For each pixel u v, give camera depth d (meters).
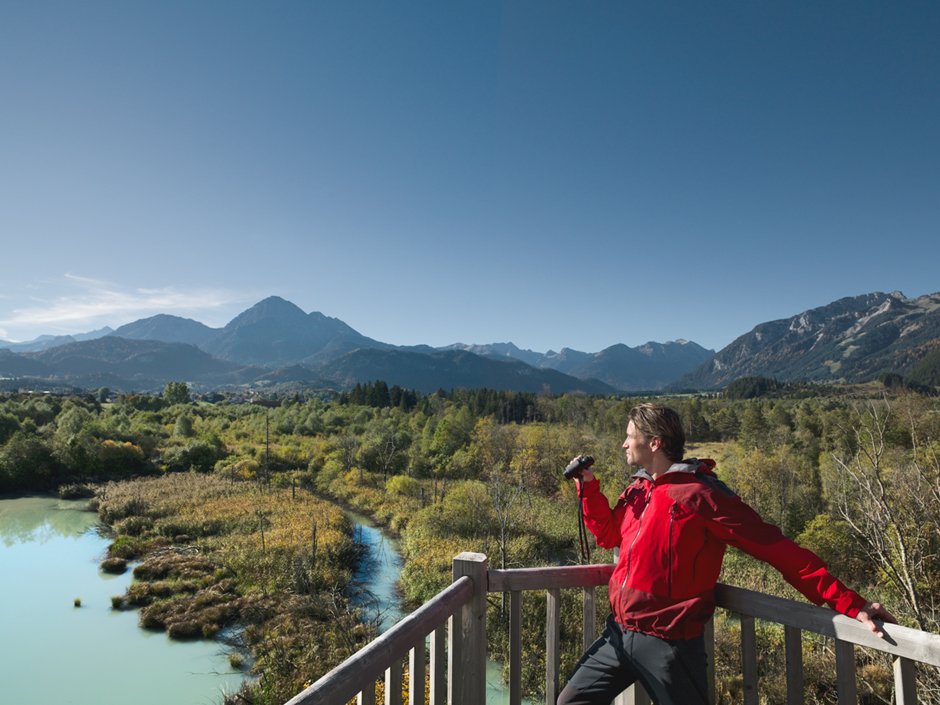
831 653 10.93
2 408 69.31
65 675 17.91
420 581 24.16
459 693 2.49
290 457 59.88
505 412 86.25
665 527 2.06
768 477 33.03
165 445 65.81
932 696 7.31
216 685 17.11
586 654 2.34
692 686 2.00
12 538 35.09
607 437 49.06
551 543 29.67
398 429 69.00
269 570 25.98
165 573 26.83
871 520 10.54
